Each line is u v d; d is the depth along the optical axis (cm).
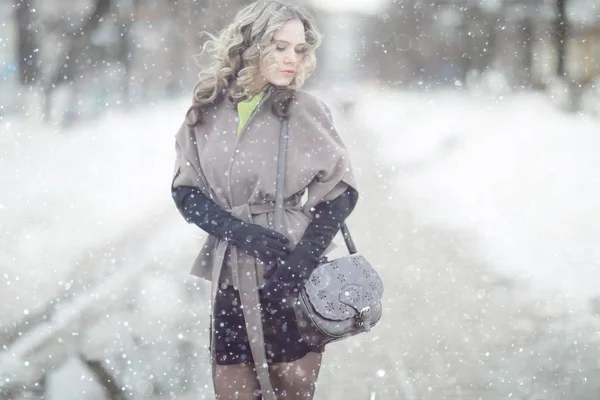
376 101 4747
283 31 382
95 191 1397
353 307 366
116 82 3036
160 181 1534
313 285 366
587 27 3594
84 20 2606
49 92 2431
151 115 3159
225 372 387
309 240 376
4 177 1497
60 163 1702
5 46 2436
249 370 387
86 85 2708
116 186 1458
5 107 2367
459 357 604
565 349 616
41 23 2509
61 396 522
